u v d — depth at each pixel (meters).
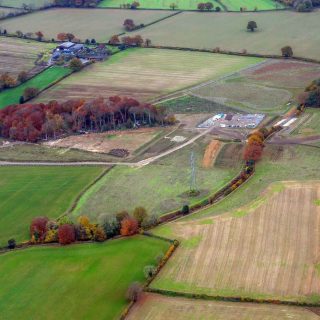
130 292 158.00
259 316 150.38
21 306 160.00
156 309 155.50
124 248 183.38
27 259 181.38
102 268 174.50
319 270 166.62
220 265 171.88
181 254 178.12
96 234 187.50
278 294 158.12
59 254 182.75
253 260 173.38
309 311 150.88
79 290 165.25
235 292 159.88
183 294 159.62
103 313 155.62
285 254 175.25
